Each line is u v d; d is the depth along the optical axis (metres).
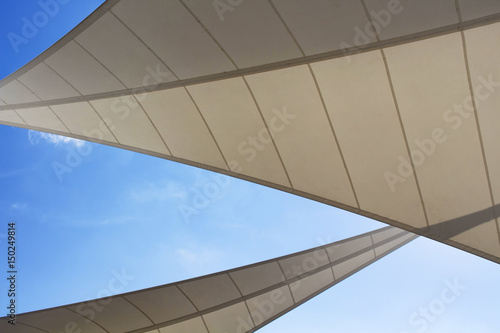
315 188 19.33
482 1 13.52
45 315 21.48
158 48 17.34
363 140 17.56
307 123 17.89
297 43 16.17
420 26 14.77
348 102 17.02
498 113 15.59
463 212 17.47
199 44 16.88
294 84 17.22
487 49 14.79
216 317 25.58
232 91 17.98
